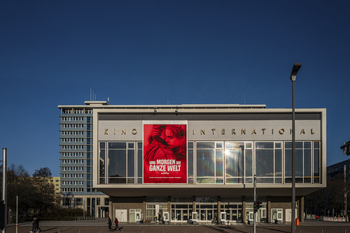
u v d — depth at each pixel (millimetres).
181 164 39281
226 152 39469
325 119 39219
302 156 39188
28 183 64875
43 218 53094
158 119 39875
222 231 32750
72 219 54531
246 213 42719
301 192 41062
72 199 113625
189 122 39812
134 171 39344
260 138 39438
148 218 42812
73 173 115312
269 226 37812
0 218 12594
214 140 39562
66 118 117562
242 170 39219
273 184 38688
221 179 39125
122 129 39812
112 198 43844
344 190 67188
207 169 39281
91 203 113688
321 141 39094
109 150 39688
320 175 38812
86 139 116562
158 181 39188
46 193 79750
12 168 64312
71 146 116625
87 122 117312
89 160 115938
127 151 39625
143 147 39531
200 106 104500
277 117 39656
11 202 50500
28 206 57906
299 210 43656
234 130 39562
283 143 39312
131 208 43594
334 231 33188
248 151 39438
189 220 42312
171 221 42469
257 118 39719
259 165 39250
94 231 33219
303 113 39562
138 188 39406
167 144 39500
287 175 39000
